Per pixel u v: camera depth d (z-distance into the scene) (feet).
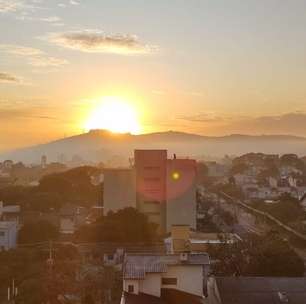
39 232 236.63
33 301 152.66
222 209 390.01
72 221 280.10
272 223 334.24
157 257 129.59
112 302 151.84
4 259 195.62
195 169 280.72
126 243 222.69
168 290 122.11
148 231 231.91
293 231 291.99
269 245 168.55
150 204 279.69
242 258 162.81
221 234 215.31
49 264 171.83
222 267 159.94
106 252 209.36
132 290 118.52
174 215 275.80
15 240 232.94
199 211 352.28
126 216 236.43
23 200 335.67
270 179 620.08
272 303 116.06
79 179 415.64
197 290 123.44
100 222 233.96
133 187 278.67
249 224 340.39
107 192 278.46
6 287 168.76
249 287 120.16
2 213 301.43
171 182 277.64
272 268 160.45
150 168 280.51
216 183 631.15
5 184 504.84
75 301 151.94
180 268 123.65
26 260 195.93
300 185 564.71
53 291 154.71
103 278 165.89
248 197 500.33
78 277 169.58
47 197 331.57
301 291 119.65
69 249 212.23
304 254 243.60
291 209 362.33
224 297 117.08
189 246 184.85
